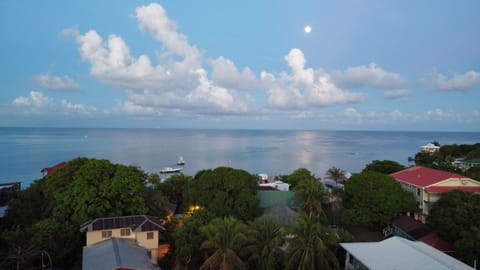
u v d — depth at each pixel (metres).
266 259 27.97
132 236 31.84
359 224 43.81
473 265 29.48
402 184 54.41
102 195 34.97
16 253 27.23
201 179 48.59
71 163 40.06
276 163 155.25
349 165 149.38
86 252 28.58
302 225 28.62
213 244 27.36
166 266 32.25
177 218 41.69
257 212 45.84
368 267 25.25
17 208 39.41
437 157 113.50
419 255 25.67
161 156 173.00
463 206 35.53
